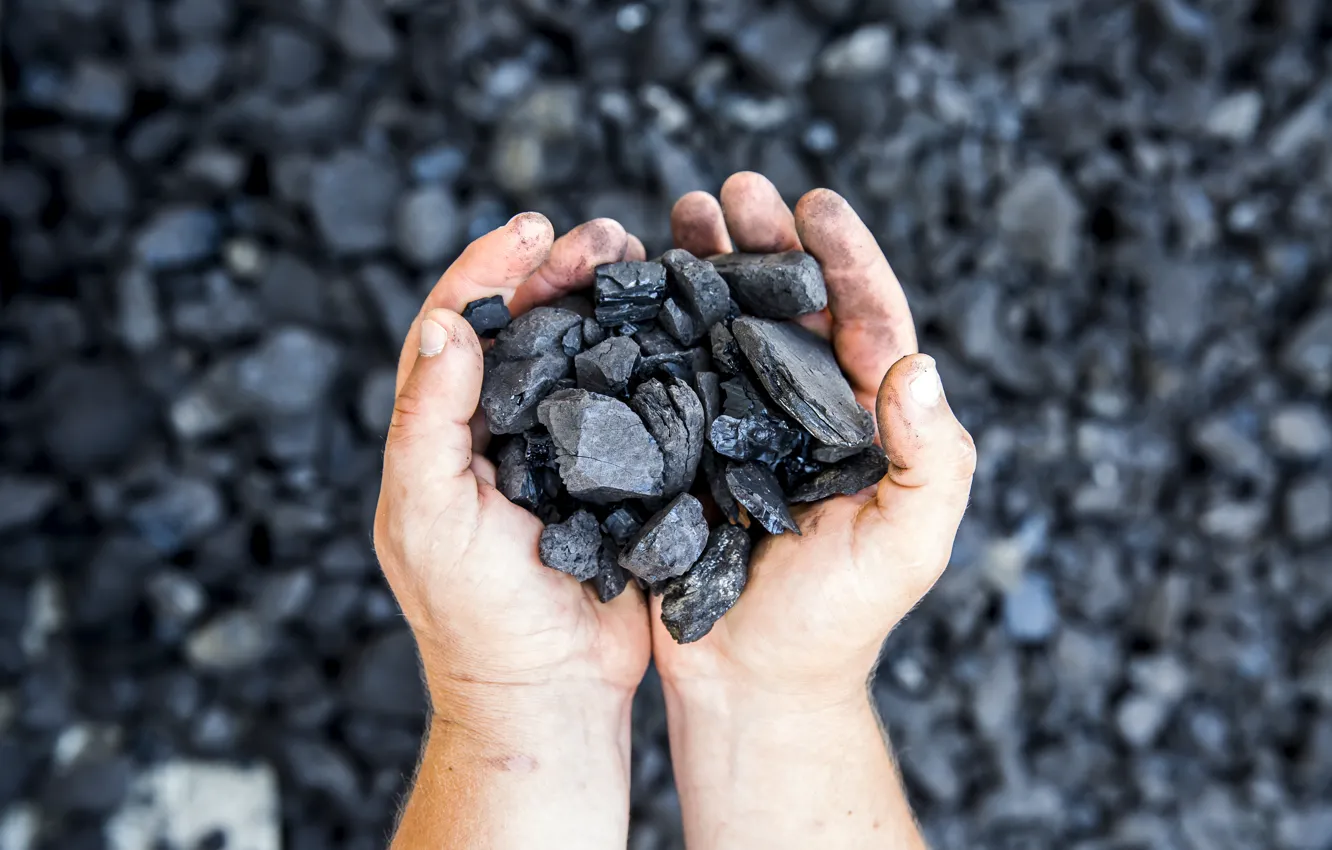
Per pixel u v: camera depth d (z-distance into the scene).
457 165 2.38
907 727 2.34
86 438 2.24
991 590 2.42
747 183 1.25
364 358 2.35
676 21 2.36
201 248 2.31
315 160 2.31
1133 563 2.54
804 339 1.24
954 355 2.45
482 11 2.35
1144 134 2.60
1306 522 2.54
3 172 2.27
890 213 2.41
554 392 1.15
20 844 2.15
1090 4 2.53
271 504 2.28
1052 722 2.47
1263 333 2.65
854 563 1.08
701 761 1.25
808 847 1.21
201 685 2.26
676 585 1.12
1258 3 2.66
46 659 2.21
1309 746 2.50
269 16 2.38
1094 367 2.51
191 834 2.23
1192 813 2.48
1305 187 2.63
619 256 1.23
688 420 1.14
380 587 2.30
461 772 1.16
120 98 2.32
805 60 2.40
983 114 2.49
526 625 1.10
